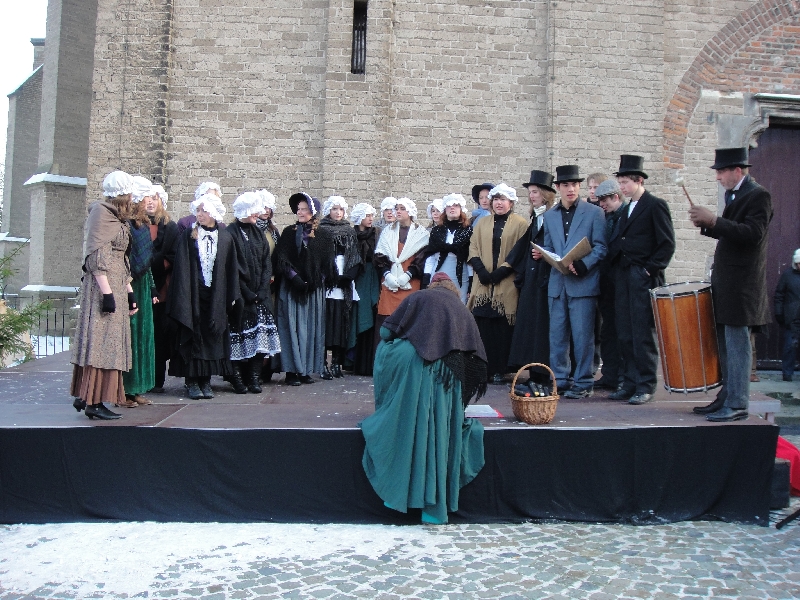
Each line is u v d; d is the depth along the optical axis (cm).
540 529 456
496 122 984
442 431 445
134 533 435
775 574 389
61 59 1584
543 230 610
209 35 967
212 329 552
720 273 493
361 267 708
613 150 984
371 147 956
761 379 962
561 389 599
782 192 1047
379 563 396
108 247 464
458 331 453
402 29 978
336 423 477
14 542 420
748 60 1023
